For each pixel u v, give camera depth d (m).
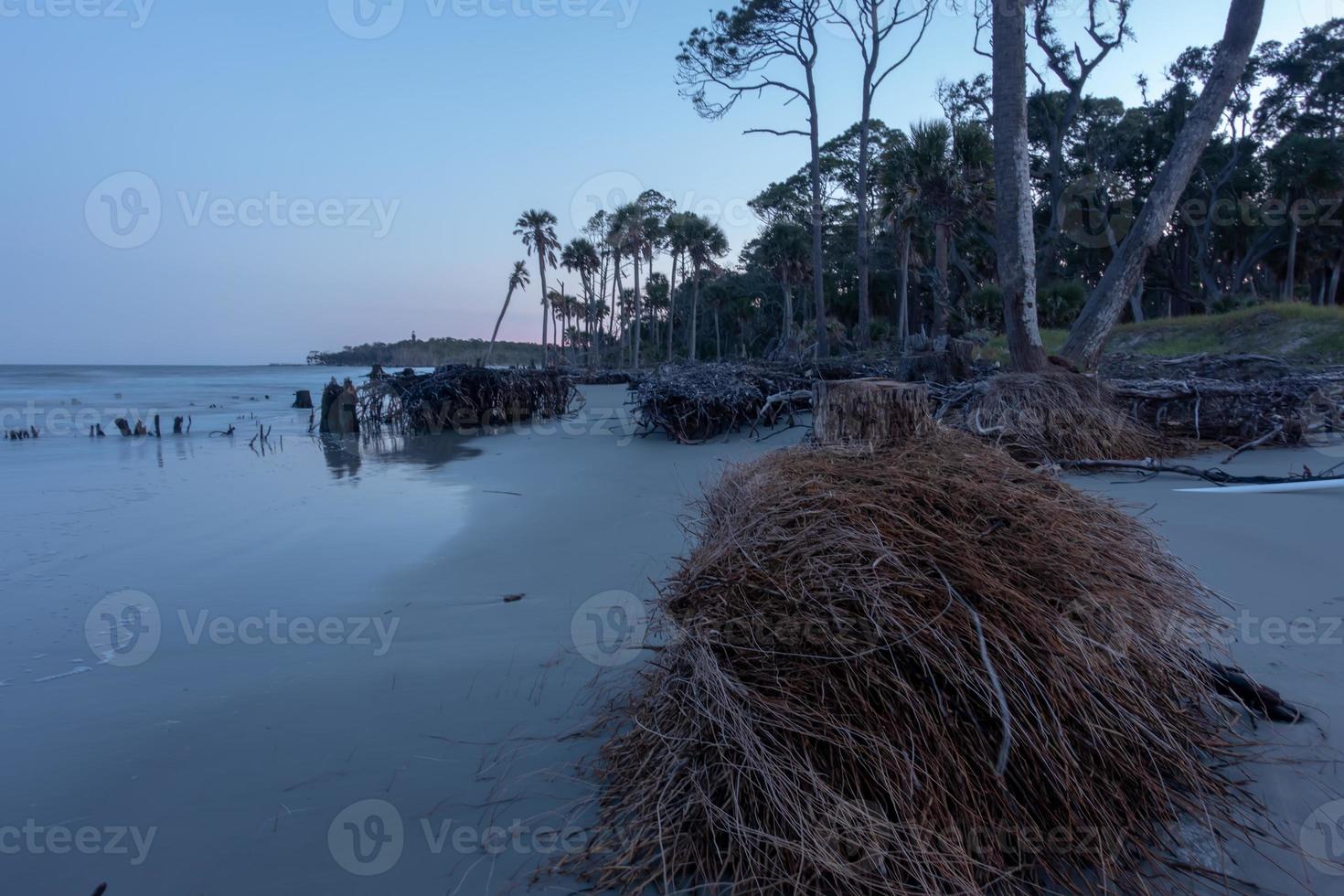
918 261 31.17
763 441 11.05
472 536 6.09
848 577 2.28
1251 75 35.94
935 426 3.84
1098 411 8.20
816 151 23.16
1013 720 2.05
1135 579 2.58
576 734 2.78
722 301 60.72
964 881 1.82
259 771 2.65
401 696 3.20
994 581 2.29
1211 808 2.19
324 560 5.54
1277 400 8.69
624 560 5.20
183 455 12.40
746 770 2.03
